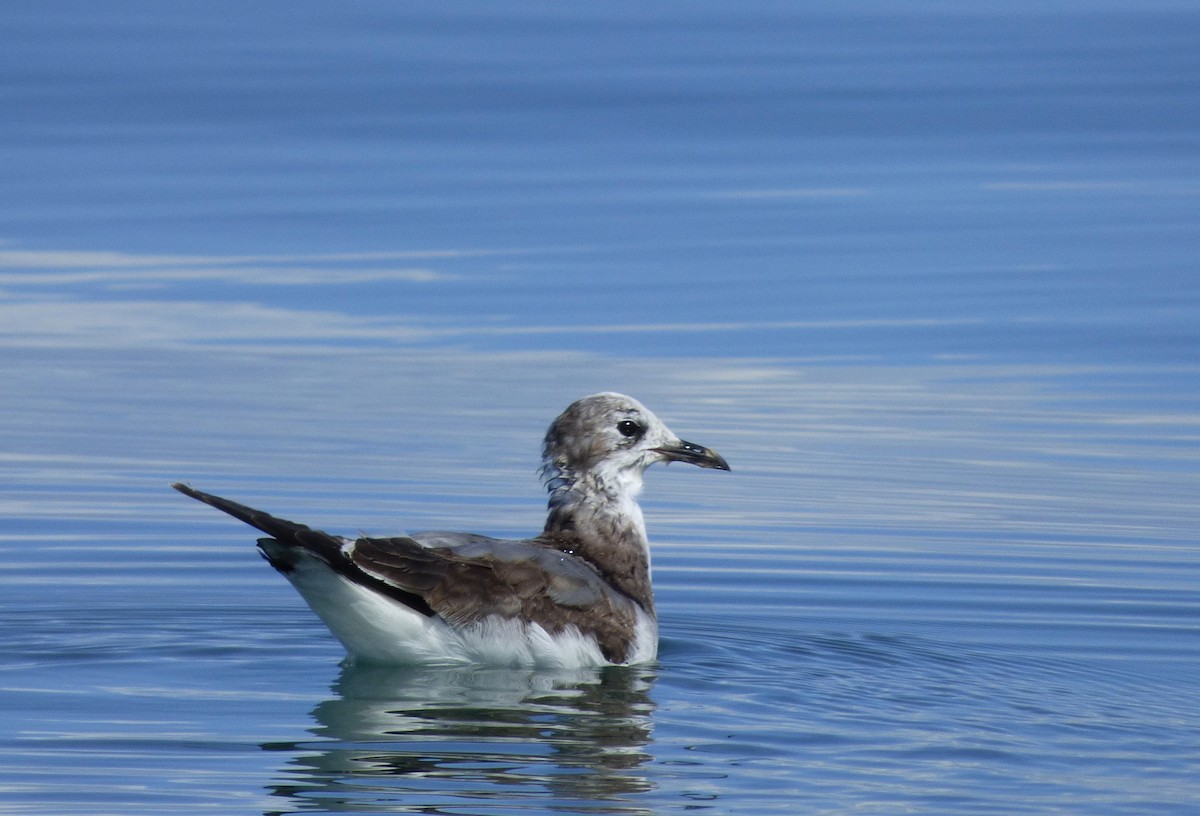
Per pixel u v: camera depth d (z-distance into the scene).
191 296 24.66
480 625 11.43
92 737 10.12
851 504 17.06
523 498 16.91
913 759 9.98
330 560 11.05
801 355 22.08
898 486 17.58
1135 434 19.27
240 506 11.05
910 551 15.60
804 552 15.63
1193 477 17.88
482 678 11.51
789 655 12.41
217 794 9.20
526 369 21.48
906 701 11.23
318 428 19.23
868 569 15.08
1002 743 10.30
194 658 12.00
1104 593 14.45
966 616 13.76
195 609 13.48
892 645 12.82
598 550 12.63
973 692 11.50
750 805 9.18
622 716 10.70
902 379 21.23
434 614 11.38
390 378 21.17
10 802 9.07
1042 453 18.67
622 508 12.74
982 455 18.56
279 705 10.82
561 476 12.88
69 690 11.13
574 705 10.90
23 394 20.48
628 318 23.58
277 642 12.49
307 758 9.78
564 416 12.95
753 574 14.96
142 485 17.23
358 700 10.92
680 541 16.02
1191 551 15.68
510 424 19.42
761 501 17.25
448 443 18.70
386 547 11.42
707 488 17.72
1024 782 9.62
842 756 10.02
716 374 21.28
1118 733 10.58
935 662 12.32
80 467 17.78
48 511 16.34
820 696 11.30
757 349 22.27
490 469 17.84
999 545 15.84
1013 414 19.97
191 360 21.89
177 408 19.95
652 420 12.86
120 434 19.00
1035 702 11.27
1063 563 15.33
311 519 16.14
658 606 13.98
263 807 9.02
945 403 20.28
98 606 13.51
